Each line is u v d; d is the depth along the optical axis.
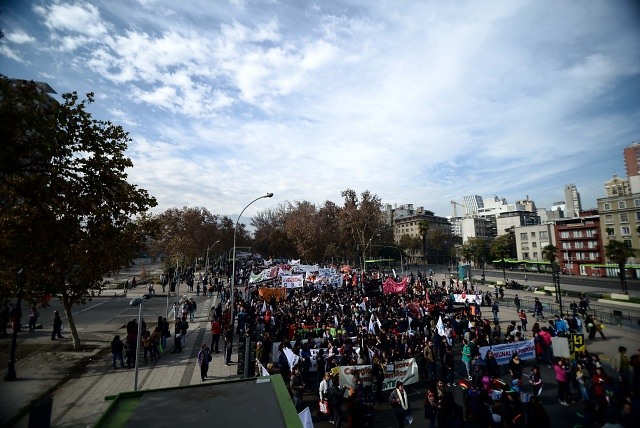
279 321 22.73
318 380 15.59
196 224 84.19
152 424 4.30
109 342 22.44
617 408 11.24
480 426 10.74
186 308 29.33
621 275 50.94
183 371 17.75
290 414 4.59
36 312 24.81
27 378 16.19
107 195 12.55
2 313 23.14
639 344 23.27
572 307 31.39
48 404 6.77
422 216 157.62
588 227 88.31
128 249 22.86
